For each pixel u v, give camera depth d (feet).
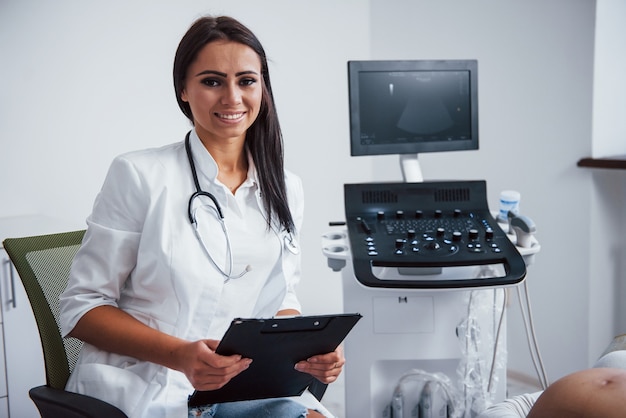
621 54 8.27
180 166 4.81
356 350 6.88
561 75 8.38
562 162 8.52
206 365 4.19
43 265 5.02
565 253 8.66
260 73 4.86
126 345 4.45
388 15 9.54
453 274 6.80
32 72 7.95
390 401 7.11
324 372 4.55
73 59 8.13
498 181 9.08
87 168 8.39
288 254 5.14
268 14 9.14
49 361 4.71
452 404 7.04
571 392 4.19
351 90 6.76
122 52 8.37
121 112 8.47
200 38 4.63
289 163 9.60
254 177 4.97
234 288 4.83
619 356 4.94
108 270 4.64
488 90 8.98
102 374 4.45
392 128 6.89
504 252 6.14
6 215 8.07
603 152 8.36
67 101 8.16
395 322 6.81
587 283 8.52
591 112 8.20
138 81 8.51
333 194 10.02
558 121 8.48
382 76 6.82
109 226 4.64
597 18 8.02
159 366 4.57
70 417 4.15
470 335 6.79
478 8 8.86
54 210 8.29
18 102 7.93
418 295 6.75
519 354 9.30
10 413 7.30
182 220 4.63
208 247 4.67
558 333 8.89
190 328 4.69
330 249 6.59
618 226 8.61
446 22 9.12
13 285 7.12
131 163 4.69
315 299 10.16
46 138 8.13
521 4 8.54
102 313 4.54
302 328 4.18
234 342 4.08
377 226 6.59
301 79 9.49
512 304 9.27
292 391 4.83
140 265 4.62
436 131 6.98
